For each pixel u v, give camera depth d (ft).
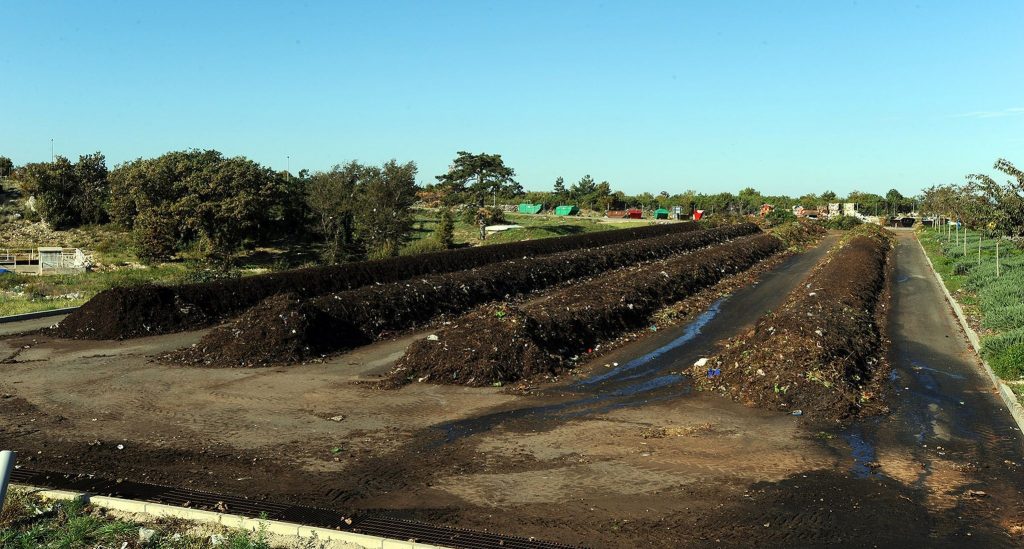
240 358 49.19
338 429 34.86
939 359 50.60
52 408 38.19
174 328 60.64
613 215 276.21
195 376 45.50
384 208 135.85
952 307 73.72
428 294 68.03
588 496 26.58
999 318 57.77
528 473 28.96
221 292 66.64
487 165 210.79
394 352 53.31
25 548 21.07
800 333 45.37
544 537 23.12
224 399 40.11
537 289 86.12
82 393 41.24
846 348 45.73
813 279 82.69
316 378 45.21
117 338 57.16
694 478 28.45
